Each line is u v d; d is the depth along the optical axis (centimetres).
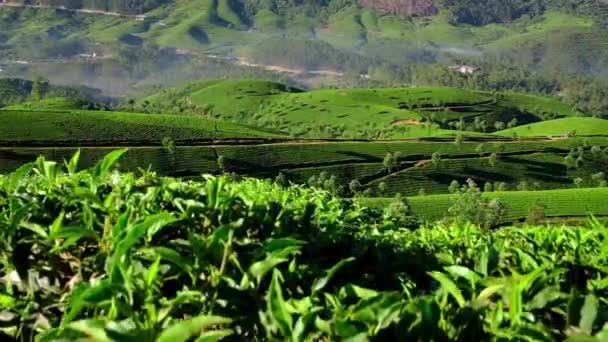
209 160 14288
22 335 283
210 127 17562
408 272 300
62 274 296
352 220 600
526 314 218
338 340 199
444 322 212
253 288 237
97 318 224
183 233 300
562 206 11431
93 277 281
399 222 732
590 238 382
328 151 15500
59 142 14250
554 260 307
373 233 439
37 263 296
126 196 340
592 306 204
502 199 11588
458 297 220
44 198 343
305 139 17212
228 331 205
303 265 262
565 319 218
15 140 13962
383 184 14362
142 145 15025
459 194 10162
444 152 16425
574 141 18325
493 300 239
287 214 338
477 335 214
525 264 296
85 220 304
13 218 297
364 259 301
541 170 16425
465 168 15812
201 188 396
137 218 293
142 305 229
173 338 196
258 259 250
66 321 223
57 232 281
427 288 289
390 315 201
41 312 285
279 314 212
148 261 261
